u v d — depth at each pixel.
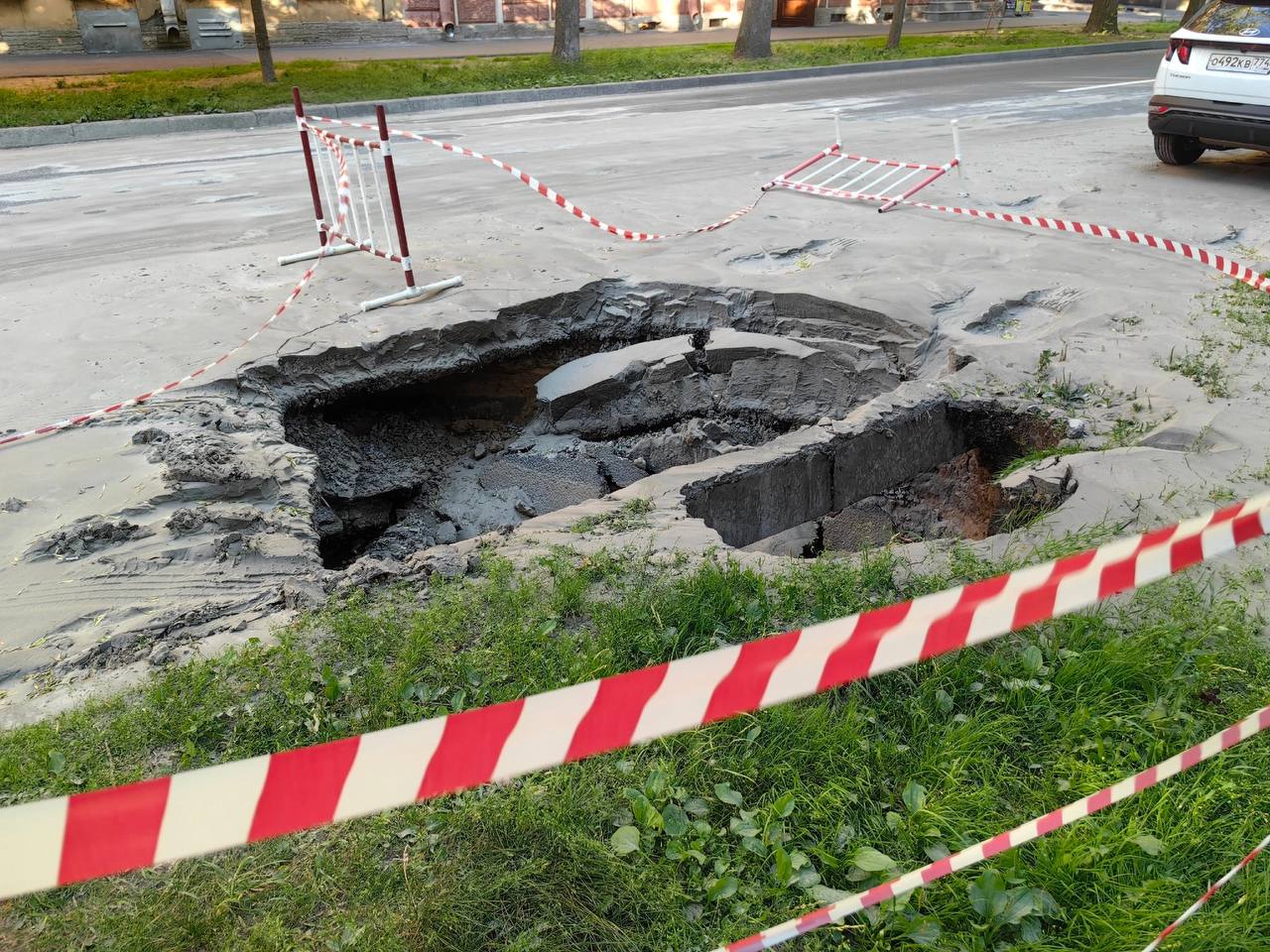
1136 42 24.20
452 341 6.70
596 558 4.11
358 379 6.38
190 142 13.89
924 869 2.42
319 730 3.25
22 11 21.42
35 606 3.99
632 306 7.29
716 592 3.81
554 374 6.80
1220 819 2.84
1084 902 2.66
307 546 4.46
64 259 8.41
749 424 6.67
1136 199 9.52
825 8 30.67
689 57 21.41
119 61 20.69
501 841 2.82
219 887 2.69
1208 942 2.52
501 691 3.39
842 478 5.48
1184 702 3.28
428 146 12.91
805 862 2.77
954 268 7.64
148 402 5.68
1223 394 5.52
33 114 14.56
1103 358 6.04
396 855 2.82
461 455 6.73
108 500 4.71
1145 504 4.44
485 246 8.30
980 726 3.21
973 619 1.93
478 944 2.59
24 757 3.14
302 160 12.38
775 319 7.14
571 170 11.30
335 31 24.23
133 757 3.16
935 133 13.12
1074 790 2.97
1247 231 8.54
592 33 27.52
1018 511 4.80
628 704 1.74
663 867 2.76
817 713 3.21
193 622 3.90
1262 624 3.67
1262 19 9.31
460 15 25.70
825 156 10.23
